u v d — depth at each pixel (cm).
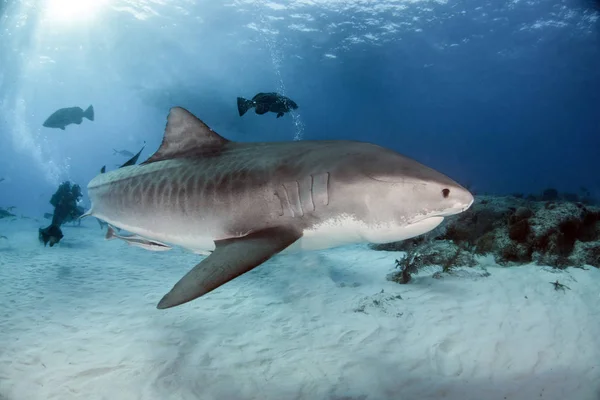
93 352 292
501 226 523
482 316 331
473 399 228
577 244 461
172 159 235
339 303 382
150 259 633
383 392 237
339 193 166
